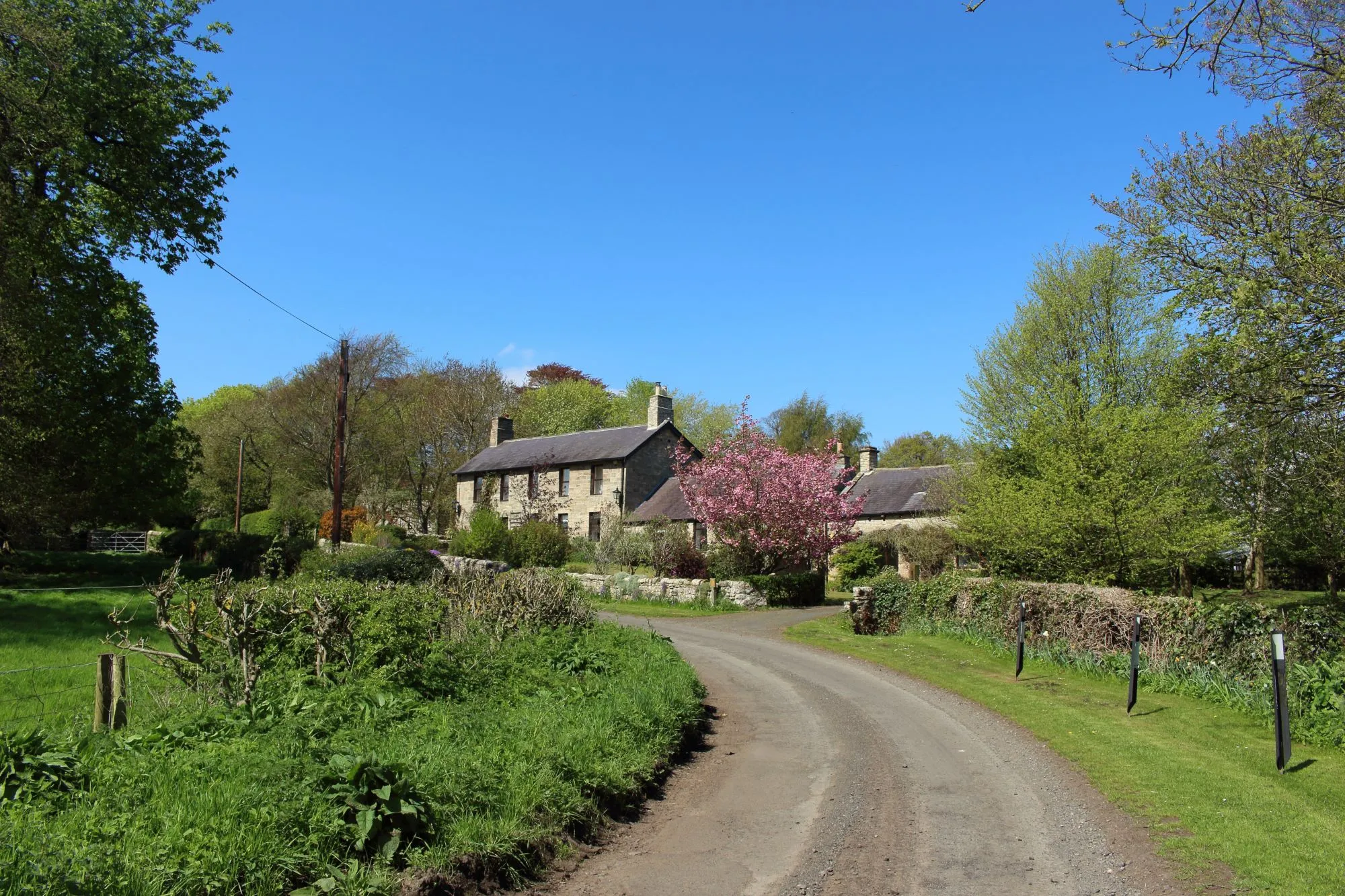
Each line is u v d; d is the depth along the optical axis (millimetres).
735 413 64125
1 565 27188
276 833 4875
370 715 7301
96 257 21188
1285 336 12906
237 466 53906
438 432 57219
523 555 35906
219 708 7207
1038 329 25625
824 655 18109
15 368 20500
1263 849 6301
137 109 18797
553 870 5965
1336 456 14383
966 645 18859
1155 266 15258
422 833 5461
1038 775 8852
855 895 5691
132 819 4723
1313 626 11016
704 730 11117
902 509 38844
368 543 39125
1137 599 14320
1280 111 12953
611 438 46938
